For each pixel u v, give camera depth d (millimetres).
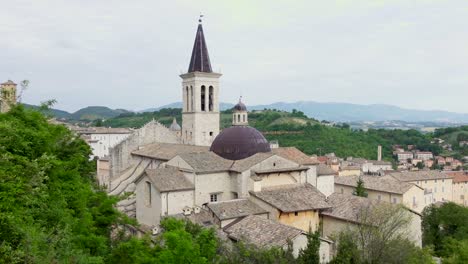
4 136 24391
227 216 54344
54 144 32781
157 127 92062
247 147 65812
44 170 24547
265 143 68125
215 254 33938
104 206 35219
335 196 63812
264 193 59625
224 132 69062
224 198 62500
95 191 42094
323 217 59656
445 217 73812
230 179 62906
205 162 62438
